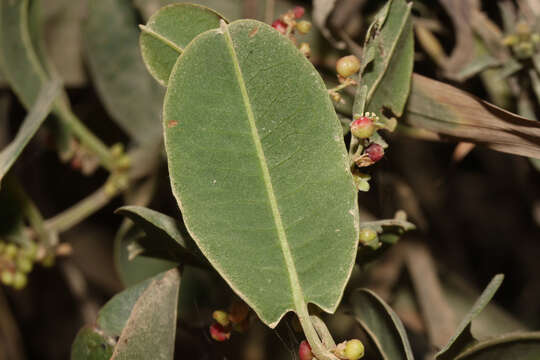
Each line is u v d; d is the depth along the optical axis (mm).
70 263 474
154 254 260
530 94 308
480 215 519
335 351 224
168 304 246
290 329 241
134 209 238
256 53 220
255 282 222
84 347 260
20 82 343
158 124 379
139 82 381
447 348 231
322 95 221
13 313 557
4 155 267
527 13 307
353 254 223
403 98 253
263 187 223
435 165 395
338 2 316
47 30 404
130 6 374
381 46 237
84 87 421
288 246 224
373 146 234
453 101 263
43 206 488
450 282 416
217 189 220
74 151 369
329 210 223
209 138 220
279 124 222
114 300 261
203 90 219
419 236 390
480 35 314
